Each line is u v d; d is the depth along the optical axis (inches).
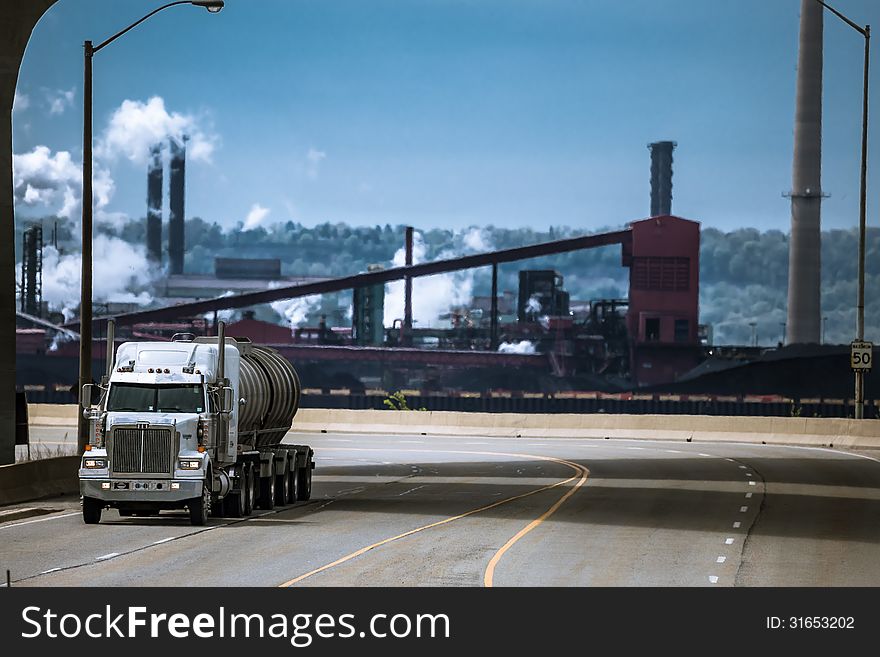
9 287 4810.5
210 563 2795.3
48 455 5792.3
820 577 2645.2
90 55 4584.2
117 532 3452.3
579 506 4296.3
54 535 3373.5
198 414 3636.8
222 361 3772.1
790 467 6318.9
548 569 2726.4
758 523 3764.8
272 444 4520.2
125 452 3590.1
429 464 6540.4
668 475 5787.4
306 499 4547.2
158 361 3745.1
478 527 3614.7
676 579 2591.0
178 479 3582.7
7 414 4761.3
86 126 4608.8
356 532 3467.0
